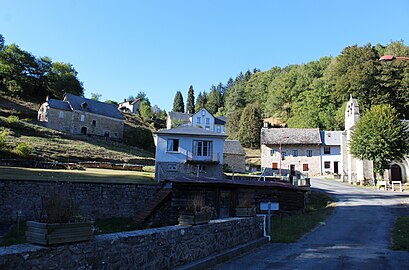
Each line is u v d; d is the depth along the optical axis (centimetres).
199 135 3297
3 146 3503
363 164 3928
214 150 3319
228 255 878
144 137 7188
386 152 3606
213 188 1870
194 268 721
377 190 3238
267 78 12100
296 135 5703
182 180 1847
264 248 1045
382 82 6562
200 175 3278
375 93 6575
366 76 6631
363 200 2473
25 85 8738
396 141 3656
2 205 2038
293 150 5628
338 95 7250
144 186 2386
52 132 5544
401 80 6469
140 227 1933
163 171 3195
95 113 7169
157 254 646
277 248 1046
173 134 3269
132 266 581
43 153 3969
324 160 5528
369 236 1264
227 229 934
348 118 4644
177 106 13700
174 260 695
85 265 495
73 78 10181
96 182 2270
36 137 5059
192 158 3275
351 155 4216
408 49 7312
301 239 1213
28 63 8925
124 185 2341
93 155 4569
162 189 2173
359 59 7131
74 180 2438
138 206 2345
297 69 10894
